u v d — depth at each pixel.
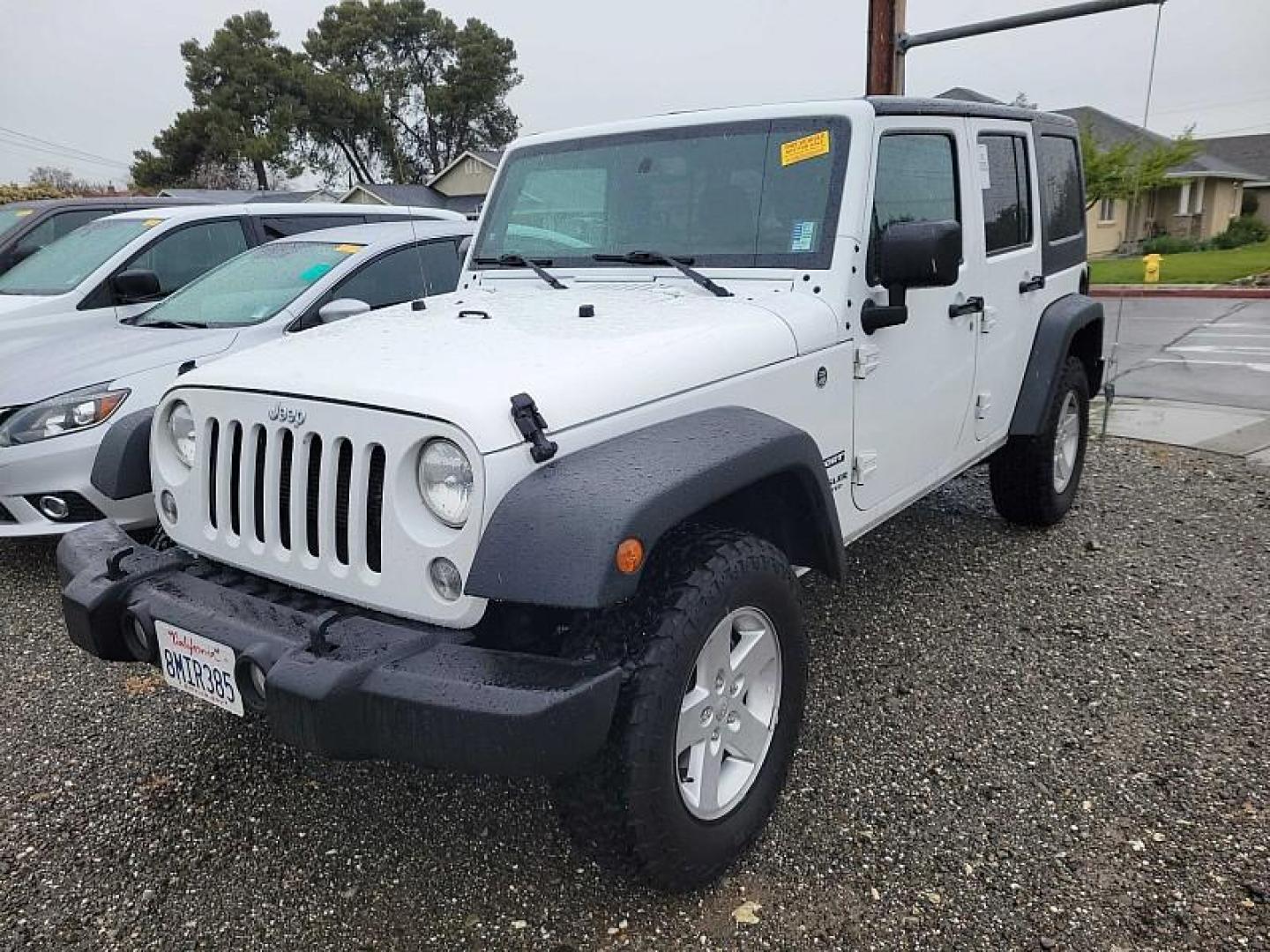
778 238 3.16
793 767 3.00
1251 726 3.14
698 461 2.19
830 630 3.95
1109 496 5.70
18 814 2.88
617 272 3.39
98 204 9.23
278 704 2.06
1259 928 2.28
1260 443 6.88
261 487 2.46
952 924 2.34
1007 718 3.25
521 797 2.92
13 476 4.52
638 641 2.21
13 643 4.06
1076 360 4.95
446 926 2.40
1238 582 4.34
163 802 2.93
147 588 2.55
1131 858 2.54
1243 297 18.33
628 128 3.57
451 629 2.20
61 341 5.40
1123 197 22.47
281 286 5.53
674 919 2.40
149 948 2.36
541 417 2.13
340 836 2.76
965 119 3.80
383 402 2.16
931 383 3.65
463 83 43.16
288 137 42.06
